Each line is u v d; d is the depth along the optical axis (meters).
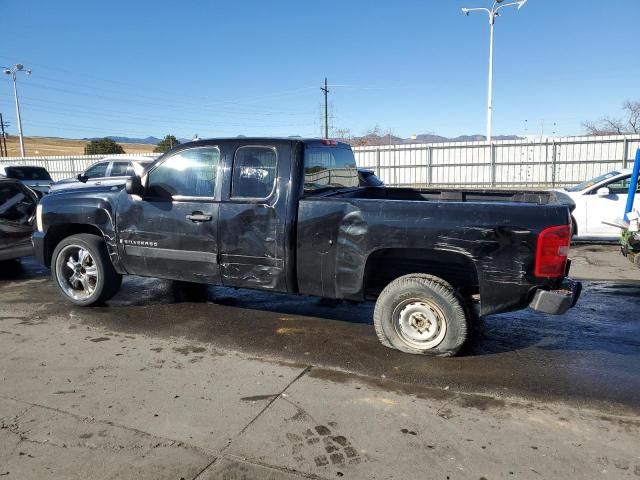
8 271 8.12
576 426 3.23
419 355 4.39
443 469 2.80
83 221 5.67
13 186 7.82
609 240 10.12
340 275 4.48
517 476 2.73
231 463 2.87
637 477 2.71
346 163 5.77
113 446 3.04
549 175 23.70
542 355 4.41
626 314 5.58
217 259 4.95
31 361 4.34
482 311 4.14
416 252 4.39
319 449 3.00
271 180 4.68
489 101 26.42
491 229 4.00
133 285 6.88
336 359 4.34
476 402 3.56
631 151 22.34
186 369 4.16
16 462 2.88
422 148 25.52
